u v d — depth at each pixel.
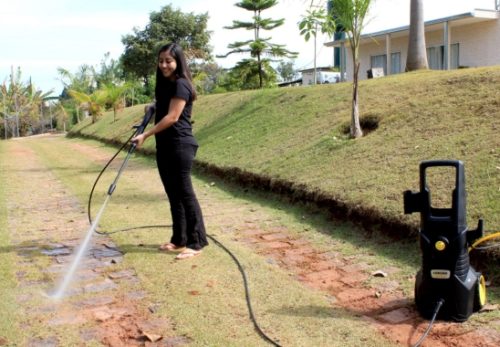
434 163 3.09
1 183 9.06
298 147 7.85
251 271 4.13
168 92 4.42
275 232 5.37
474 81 7.54
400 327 3.13
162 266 4.29
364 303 3.53
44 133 42.09
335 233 5.14
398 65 19.52
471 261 3.94
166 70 4.36
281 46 23.80
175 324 3.22
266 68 24.55
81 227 5.73
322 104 9.59
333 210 5.55
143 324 3.23
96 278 4.07
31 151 16.64
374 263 4.29
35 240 5.22
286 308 3.44
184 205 4.54
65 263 4.47
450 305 3.14
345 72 21.28
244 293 3.70
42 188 8.49
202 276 4.04
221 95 15.59
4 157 14.32
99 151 15.80
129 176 9.58
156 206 6.74
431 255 3.11
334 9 7.34
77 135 24.98
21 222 6.02
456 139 5.93
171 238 4.79
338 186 5.80
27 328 3.18
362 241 4.84
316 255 4.60
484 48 16.48
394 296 3.62
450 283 3.11
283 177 6.77
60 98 49.50
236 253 4.60
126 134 17.12
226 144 9.85
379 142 6.75
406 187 5.19
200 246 4.61
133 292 3.76
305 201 6.07
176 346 2.94
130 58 38.31
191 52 37.16
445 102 7.18
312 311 3.39
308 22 7.31
